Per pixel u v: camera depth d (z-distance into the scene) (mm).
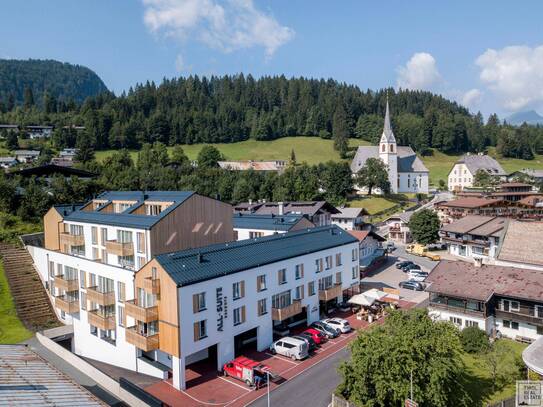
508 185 151000
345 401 33656
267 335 48781
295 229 65812
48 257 61312
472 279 52688
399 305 61688
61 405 24484
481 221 93438
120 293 46812
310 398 37375
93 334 51781
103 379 41406
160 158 167000
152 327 42875
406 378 31672
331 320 53562
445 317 52250
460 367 34406
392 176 182000
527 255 60844
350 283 63188
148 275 42469
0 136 193250
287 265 51625
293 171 160625
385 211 149875
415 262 89688
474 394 36938
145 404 36250
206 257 45094
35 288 65000
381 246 94625
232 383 40844
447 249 99938
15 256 72500
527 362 33781
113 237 52500
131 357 45719
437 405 32031
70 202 95125
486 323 49031
